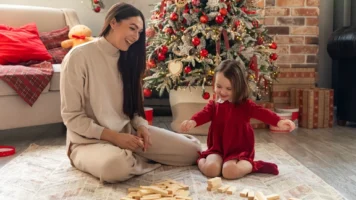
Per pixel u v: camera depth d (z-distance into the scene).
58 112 2.65
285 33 3.38
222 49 2.71
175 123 2.86
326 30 3.82
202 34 2.68
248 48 2.65
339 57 3.08
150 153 1.96
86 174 1.83
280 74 3.29
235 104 1.89
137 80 1.90
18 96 2.48
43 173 1.86
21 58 2.85
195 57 2.61
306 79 3.31
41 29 3.30
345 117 3.11
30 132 2.89
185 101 2.79
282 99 3.31
